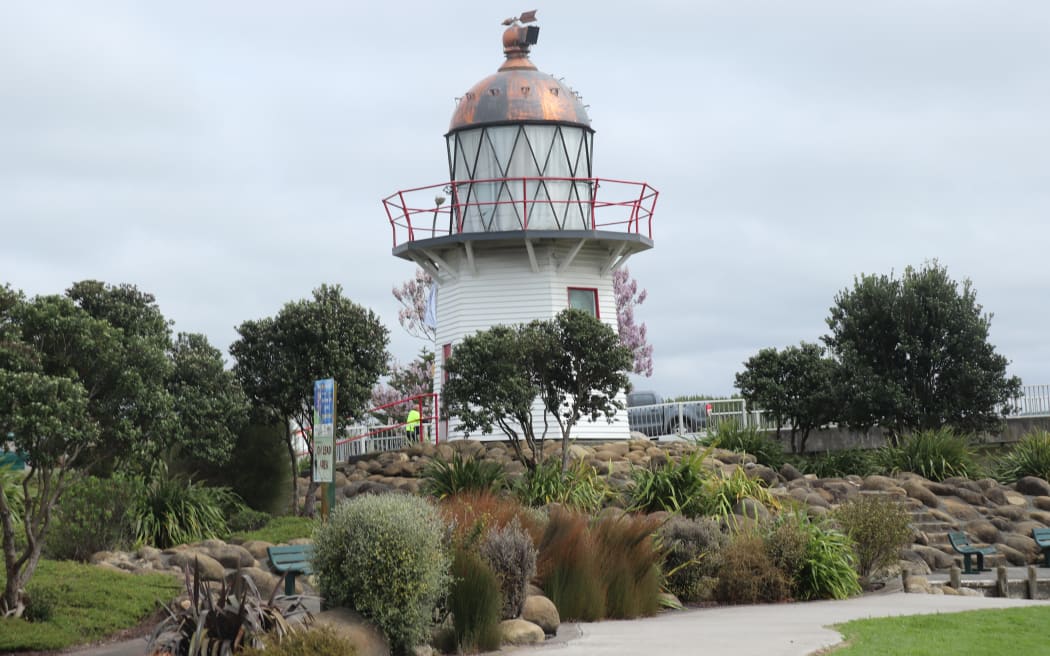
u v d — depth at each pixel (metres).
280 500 25.92
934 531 27.92
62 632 14.39
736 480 25.23
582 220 34.41
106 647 14.27
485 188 34.34
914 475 31.38
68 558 18.92
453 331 34.25
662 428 38.06
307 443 26.72
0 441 14.30
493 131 34.31
